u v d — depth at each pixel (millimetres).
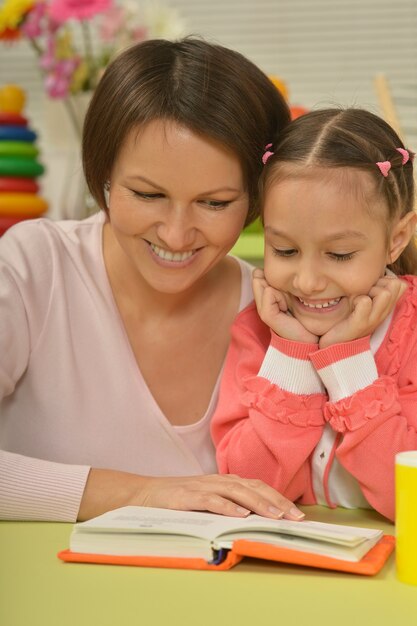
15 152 2795
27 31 2941
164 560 1110
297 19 3619
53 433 1608
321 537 1108
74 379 1609
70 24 3572
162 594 1019
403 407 1466
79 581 1064
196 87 1361
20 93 2928
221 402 1564
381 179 1411
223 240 1431
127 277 1627
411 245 1669
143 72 1383
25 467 1415
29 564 1138
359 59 3594
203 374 1656
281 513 1256
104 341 1626
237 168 1394
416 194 1653
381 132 1468
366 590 1033
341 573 1096
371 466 1416
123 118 1374
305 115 1496
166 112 1345
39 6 2936
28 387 1626
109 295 1635
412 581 1049
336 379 1439
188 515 1232
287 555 1085
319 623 931
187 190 1365
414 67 3557
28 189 2830
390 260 1506
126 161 1385
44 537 1294
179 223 1383
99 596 1014
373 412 1414
